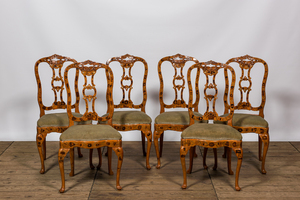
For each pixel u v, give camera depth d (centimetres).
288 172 307
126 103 340
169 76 402
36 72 323
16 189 268
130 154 360
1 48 390
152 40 394
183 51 397
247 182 285
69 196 257
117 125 306
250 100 406
